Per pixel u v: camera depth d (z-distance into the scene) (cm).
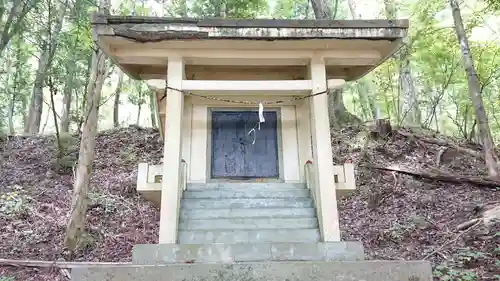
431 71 1445
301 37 498
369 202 997
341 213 985
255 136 631
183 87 527
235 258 448
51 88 1048
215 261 444
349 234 868
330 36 500
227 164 616
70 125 1583
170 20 485
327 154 518
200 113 631
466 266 643
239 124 634
